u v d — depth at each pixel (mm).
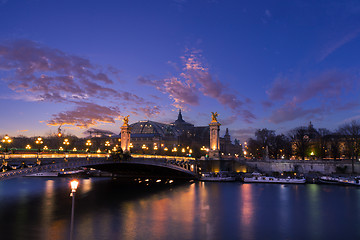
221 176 117250
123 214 53656
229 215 54188
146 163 87875
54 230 42125
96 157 70688
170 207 61094
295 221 50031
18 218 48531
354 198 72500
